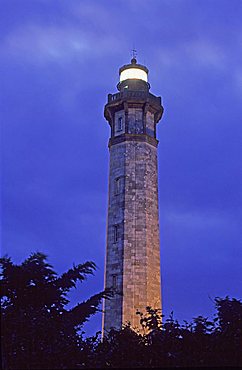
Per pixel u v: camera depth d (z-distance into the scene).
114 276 38.38
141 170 41.62
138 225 39.72
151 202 41.09
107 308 37.31
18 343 13.68
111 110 44.69
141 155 42.12
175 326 15.80
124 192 40.78
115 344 15.66
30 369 13.28
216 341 14.66
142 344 15.30
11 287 15.13
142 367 14.00
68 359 13.86
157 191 42.19
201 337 15.04
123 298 36.94
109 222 40.72
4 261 15.59
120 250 38.91
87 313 15.52
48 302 15.49
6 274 15.27
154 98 44.56
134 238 39.25
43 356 13.51
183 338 15.07
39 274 15.56
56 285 15.62
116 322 36.31
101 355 14.74
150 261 38.94
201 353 14.30
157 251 40.12
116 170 42.09
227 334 15.03
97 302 15.91
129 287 37.50
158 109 44.69
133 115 43.44
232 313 16.28
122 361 14.39
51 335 14.23
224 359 14.02
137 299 37.12
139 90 44.97
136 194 40.75
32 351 13.62
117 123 44.03
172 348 14.74
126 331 16.64
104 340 16.14
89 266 16.53
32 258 16.19
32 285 15.37
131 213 40.06
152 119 44.25
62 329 14.70
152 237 39.97
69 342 14.56
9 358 13.44
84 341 15.20
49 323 14.45
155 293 38.34
